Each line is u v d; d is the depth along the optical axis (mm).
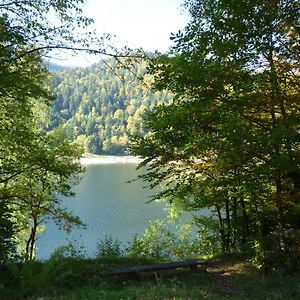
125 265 14531
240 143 9609
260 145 9805
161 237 26234
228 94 10352
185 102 10305
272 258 11125
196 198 15883
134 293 8086
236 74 10297
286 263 10617
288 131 9461
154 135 11492
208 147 10094
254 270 11852
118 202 67438
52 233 45969
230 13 10109
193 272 12852
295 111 10406
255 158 11180
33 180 18438
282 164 9758
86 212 57688
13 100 13164
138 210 59406
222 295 9039
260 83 9648
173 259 23766
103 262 15047
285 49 10195
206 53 9883
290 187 11727
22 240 21734
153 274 12344
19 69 11359
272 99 10422
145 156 12844
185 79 9906
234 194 11578
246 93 10195
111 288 10148
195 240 25250
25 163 16125
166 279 11727
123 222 50594
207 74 9633
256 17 9922
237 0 9875
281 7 9891
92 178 108750
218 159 10273
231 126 9422
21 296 8500
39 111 19000
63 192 18641
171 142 11461
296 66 10625
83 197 73500
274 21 9969
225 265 13906
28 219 20078
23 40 10320
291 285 9398
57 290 9078
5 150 15688
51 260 10023
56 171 16422
